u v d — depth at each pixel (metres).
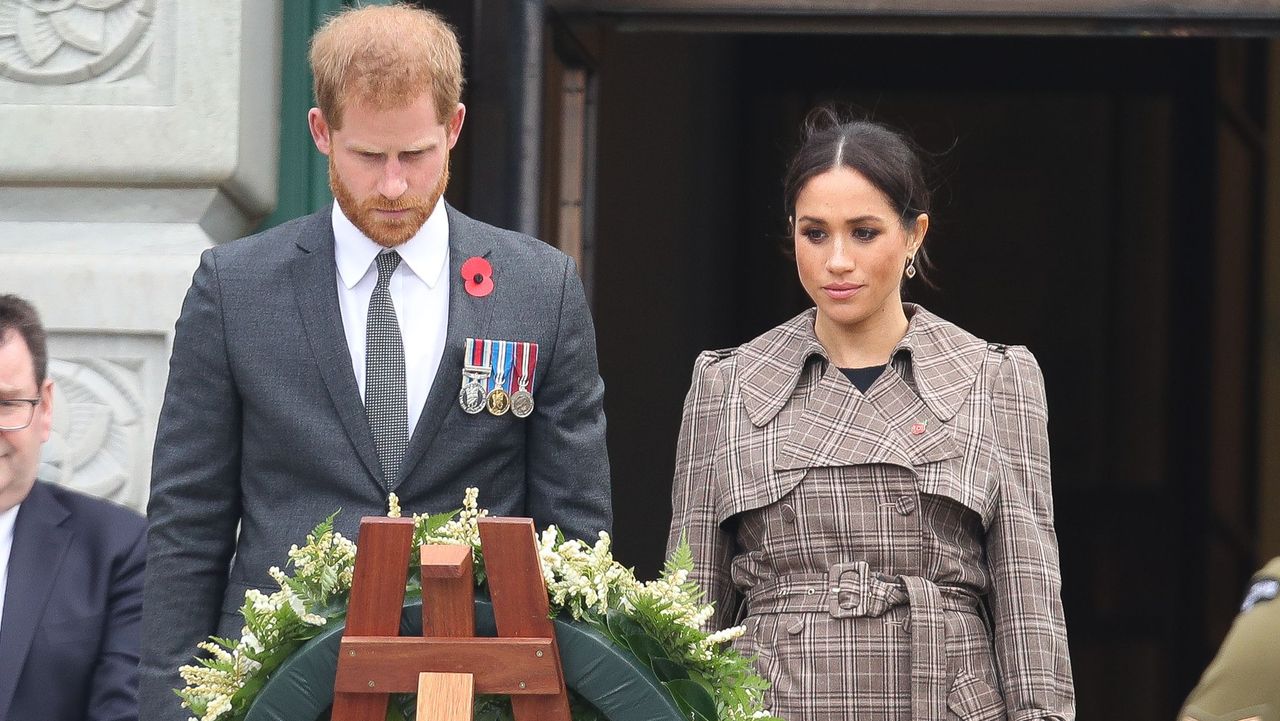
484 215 18.48
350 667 7.92
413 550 8.44
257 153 16.83
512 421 11.16
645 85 28.23
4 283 16.05
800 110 37.78
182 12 16.30
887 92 38.22
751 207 37.50
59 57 16.39
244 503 11.20
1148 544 38.47
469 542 8.45
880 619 11.62
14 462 12.80
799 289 37.28
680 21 18.59
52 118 16.28
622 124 26.61
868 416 12.03
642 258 28.06
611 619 8.35
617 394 26.27
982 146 38.53
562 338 11.37
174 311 16.03
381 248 11.16
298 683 8.15
